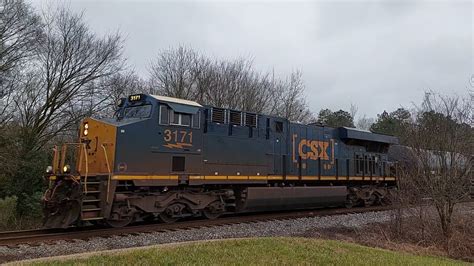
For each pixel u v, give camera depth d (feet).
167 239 33.32
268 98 115.03
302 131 56.65
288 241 31.78
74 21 81.82
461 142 45.21
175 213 41.09
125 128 36.73
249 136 48.47
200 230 37.17
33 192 65.36
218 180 44.14
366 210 60.34
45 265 21.80
